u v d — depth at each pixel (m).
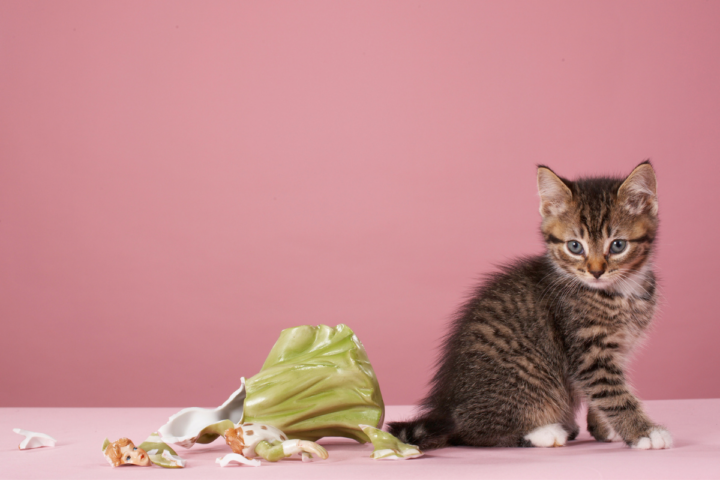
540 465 1.01
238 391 1.10
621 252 1.15
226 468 1.02
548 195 1.18
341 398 1.09
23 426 1.22
